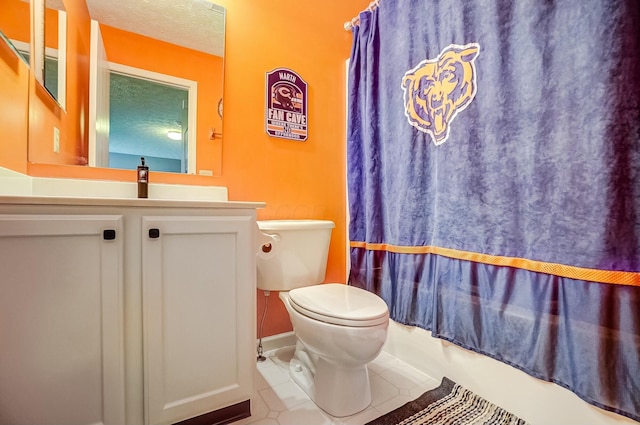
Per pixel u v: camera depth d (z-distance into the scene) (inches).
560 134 37.0
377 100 65.4
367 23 67.7
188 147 57.1
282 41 67.3
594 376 34.0
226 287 37.8
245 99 62.6
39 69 44.1
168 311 34.2
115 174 51.2
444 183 50.8
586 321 34.7
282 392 49.1
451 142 49.6
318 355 45.3
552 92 37.8
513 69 41.9
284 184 67.1
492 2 44.1
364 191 68.5
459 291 48.5
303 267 58.1
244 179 62.3
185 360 35.2
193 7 58.4
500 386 43.6
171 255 34.5
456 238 48.8
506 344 42.6
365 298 48.1
